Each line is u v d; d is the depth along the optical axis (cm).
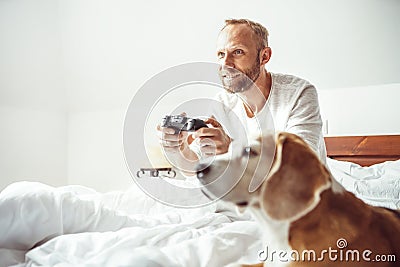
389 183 183
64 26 310
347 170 217
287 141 75
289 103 153
